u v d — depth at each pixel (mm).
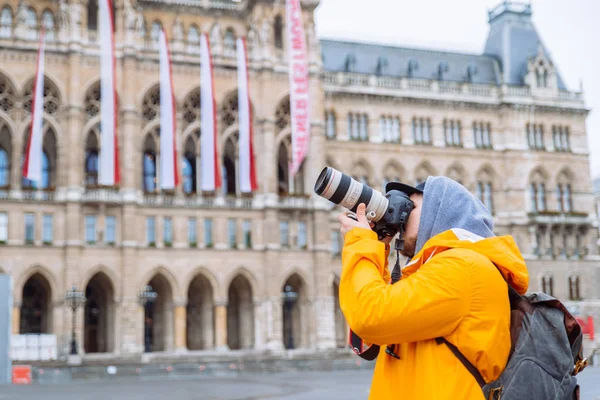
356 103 93750
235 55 84750
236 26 88500
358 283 4668
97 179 82750
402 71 100312
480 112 99312
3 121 76875
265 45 85062
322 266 84125
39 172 71875
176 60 82188
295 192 86000
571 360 4492
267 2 86062
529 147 100188
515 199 98375
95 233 77312
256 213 83188
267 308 81500
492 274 4430
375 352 5113
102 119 73688
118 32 80438
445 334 4469
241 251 82062
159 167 81250
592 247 101000
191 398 35031
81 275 76125
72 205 76188
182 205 80625
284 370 66875
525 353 4453
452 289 4363
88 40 79250
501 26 107250
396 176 94625
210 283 81188
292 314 87438
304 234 85125
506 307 4438
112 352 77562
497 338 4379
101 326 83750
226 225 82062
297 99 80500
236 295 89562
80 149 77500
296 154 79750
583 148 102875
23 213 75562
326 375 58969
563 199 101375
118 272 77188
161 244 79375
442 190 5086
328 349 82688
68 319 74625
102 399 34219
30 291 82562
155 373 62781
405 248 5312
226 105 84562
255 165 84125
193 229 81250
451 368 4445
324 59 97375
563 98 102312
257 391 40281
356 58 99062
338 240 91500
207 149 77188
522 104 99812
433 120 96875
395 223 5145
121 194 78125
